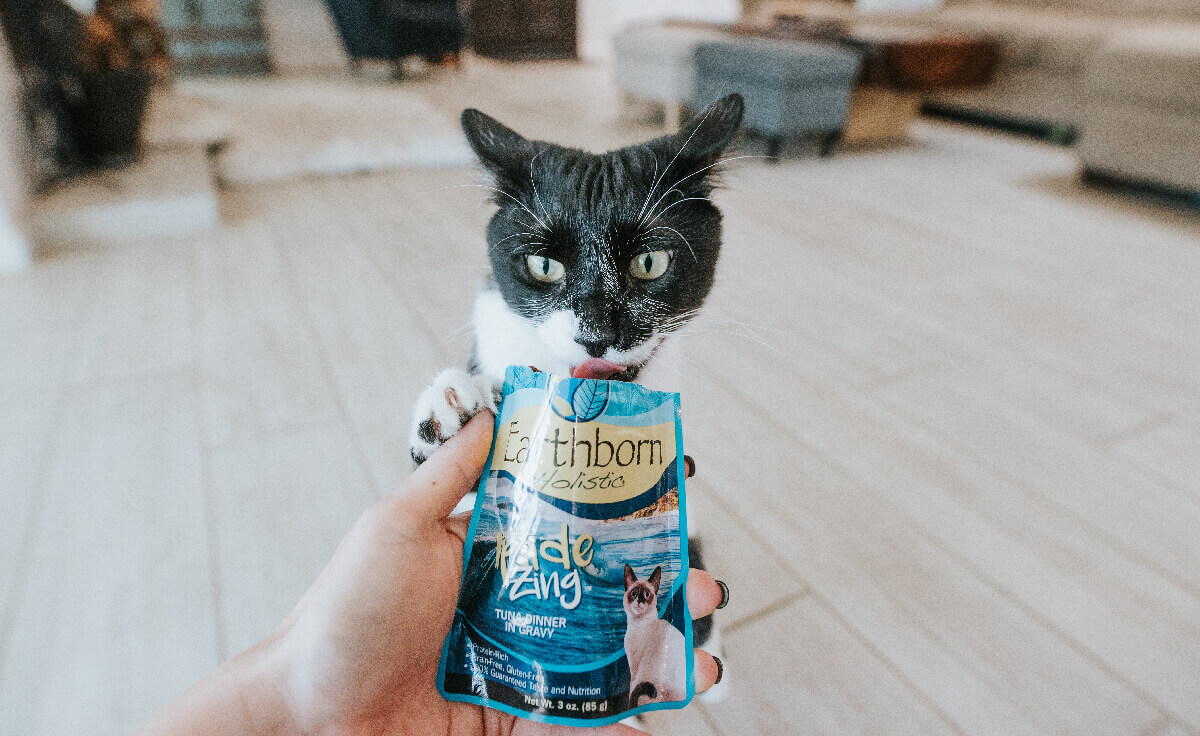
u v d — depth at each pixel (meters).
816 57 1.78
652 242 0.39
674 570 0.28
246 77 3.15
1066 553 0.64
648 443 0.28
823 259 1.30
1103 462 0.76
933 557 0.64
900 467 0.75
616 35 2.29
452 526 0.32
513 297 0.42
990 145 2.16
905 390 0.89
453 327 1.01
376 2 2.92
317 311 1.06
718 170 0.45
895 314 1.09
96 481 0.70
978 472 0.75
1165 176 1.56
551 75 3.44
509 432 0.29
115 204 1.29
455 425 0.30
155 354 0.93
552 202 0.39
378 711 0.31
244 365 0.91
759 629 0.57
